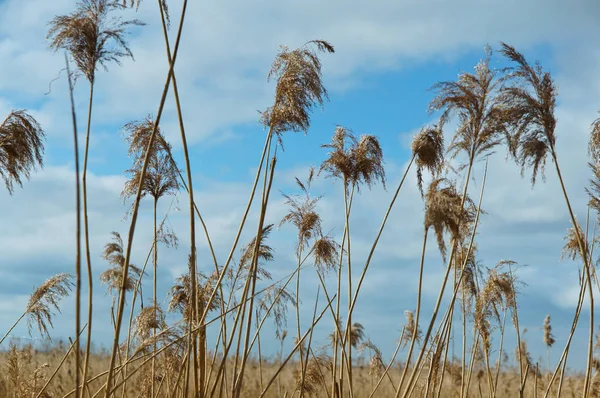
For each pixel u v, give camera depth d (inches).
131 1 111.3
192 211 111.7
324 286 142.0
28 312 129.5
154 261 132.1
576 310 135.8
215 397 134.0
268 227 135.7
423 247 122.6
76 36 110.0
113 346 105.7
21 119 117.4
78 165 100.3
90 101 109.9
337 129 137.9
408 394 120.1
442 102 122.7
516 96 121.7
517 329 151.6
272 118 120.5
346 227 137.3
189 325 114.6
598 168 133.7
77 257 101.7
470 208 140.0
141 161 128.6
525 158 122.0
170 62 106.1
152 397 129.9
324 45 121.5
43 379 135.6
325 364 148.9
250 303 121.4
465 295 149.5
